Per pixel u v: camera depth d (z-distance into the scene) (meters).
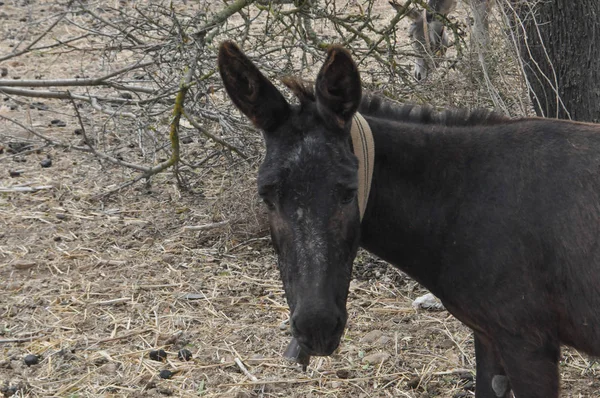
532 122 3.46
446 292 3.48
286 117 3.06
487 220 3.31
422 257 3.50
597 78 5.14
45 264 5.69
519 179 3.30
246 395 4.28
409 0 5.82
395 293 5.33
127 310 5.17
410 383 4.39
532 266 3.26
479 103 5.67
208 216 6.29
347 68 2.94
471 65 5.66
